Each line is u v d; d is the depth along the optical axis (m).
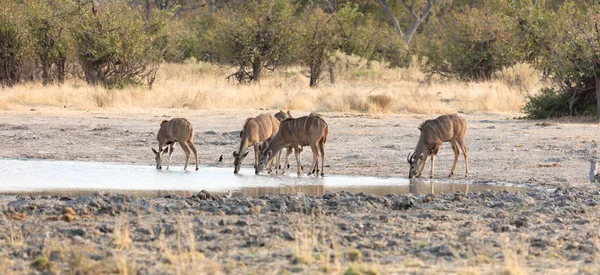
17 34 32.28
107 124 21.83
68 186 12.80
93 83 31.67
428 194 11.61
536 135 19.78
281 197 11.20
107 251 7.77
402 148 18.03
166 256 7.40
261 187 13.08
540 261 7.48
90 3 32.66
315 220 9.62
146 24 33.06
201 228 8.88
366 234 8.79
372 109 25.70
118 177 14.04
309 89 31.64
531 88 30.12
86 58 31.69
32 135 19.56
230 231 8.78
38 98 26.88
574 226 9.34
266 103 27.17
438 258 7.59
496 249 7.98
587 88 23.75
